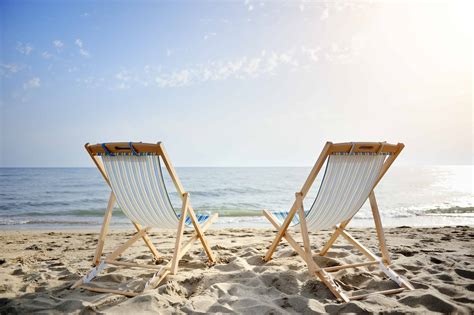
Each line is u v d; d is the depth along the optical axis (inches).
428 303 79.3
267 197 608.1
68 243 188.9
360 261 123.4
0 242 192.5
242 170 1579.7
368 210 396.5
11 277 110.7
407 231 219.3
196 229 115.1
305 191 98.4
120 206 107.0
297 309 80.9
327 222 108.7
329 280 91.3
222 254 138.6
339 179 93.7
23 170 1669.5
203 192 668.1
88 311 80.1
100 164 101.5
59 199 555.2
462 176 1293.1
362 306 78.3
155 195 97.3
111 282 104.3
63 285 102.3
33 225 312.5
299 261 123.8
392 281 96.3
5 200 543.5
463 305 78.9
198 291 93.9
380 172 100.1
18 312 79.7
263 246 161.0
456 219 332.8
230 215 378.6
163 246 169.6
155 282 93.1
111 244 185.2
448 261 124.3
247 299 84.5
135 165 93.9
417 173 1515.7
